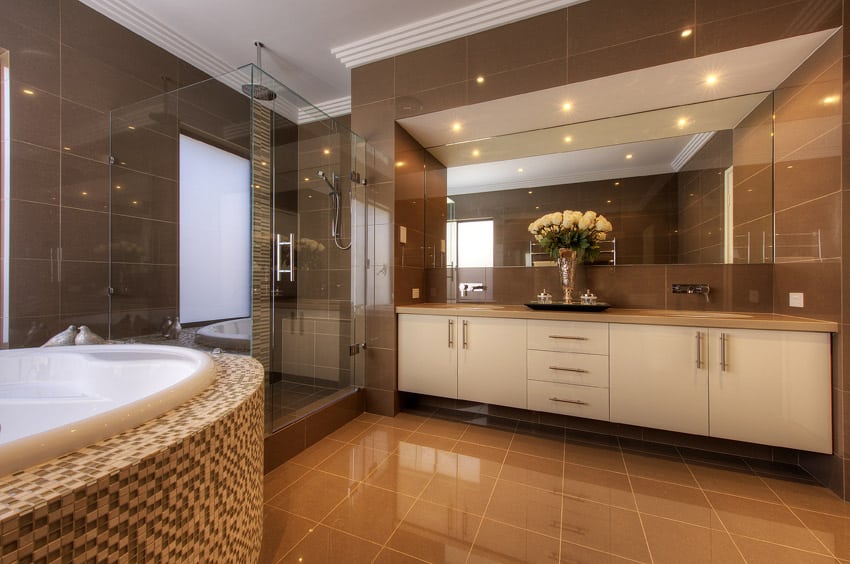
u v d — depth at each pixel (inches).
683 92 86.6
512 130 109.5
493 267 116.0
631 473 70.8
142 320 91.7
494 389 93.4
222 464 33.9
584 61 82.0
